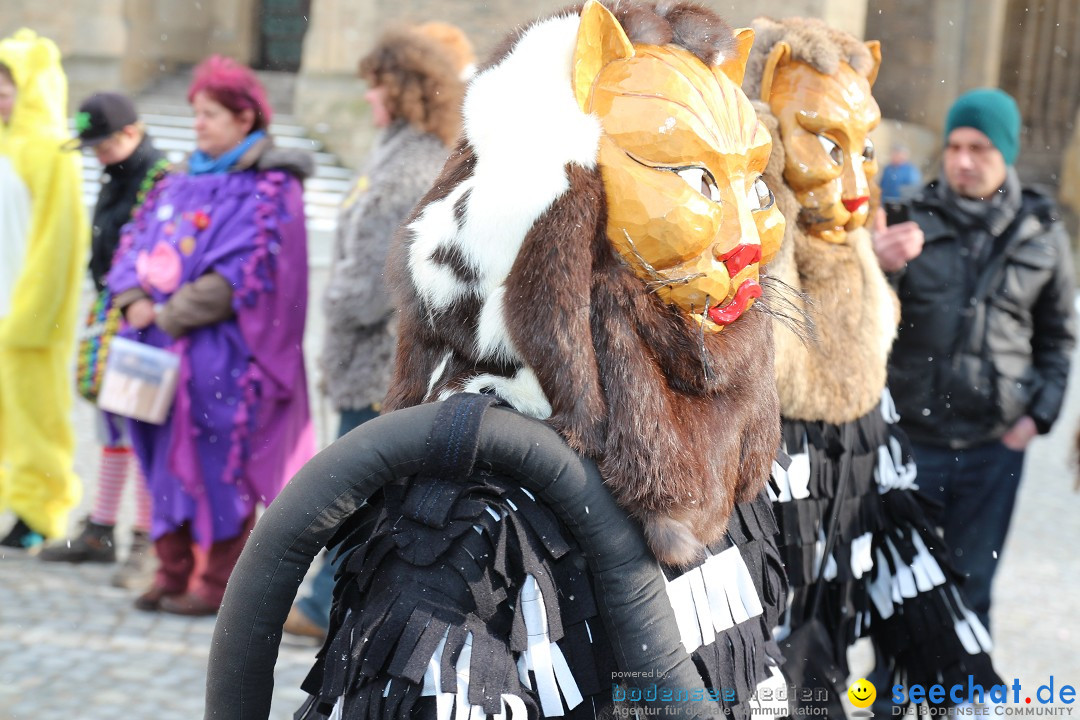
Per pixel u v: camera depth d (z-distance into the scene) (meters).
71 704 3.17
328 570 3.60
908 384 3.35
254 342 3.58
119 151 4.12
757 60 2.43
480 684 1.34
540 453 1.38
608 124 1.46
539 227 1.40
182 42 17.75
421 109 3.46
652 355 1.46
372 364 3.48
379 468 1.40
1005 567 4.73
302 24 18.28
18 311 4.16
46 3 16.02
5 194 4.16
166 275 3.59
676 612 1.54
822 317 2.38
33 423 4.27
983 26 15.98
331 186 14.36
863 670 3.67
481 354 1.45
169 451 3.63
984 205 3.34
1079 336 3.46
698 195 1.45
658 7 1.59
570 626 1.45
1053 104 17.61
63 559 4.23
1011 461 3.37
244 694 1.43
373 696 1.35
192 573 3.85
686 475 1.43
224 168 3.67
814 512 2.36
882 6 16.19
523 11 13.98
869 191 2.50
